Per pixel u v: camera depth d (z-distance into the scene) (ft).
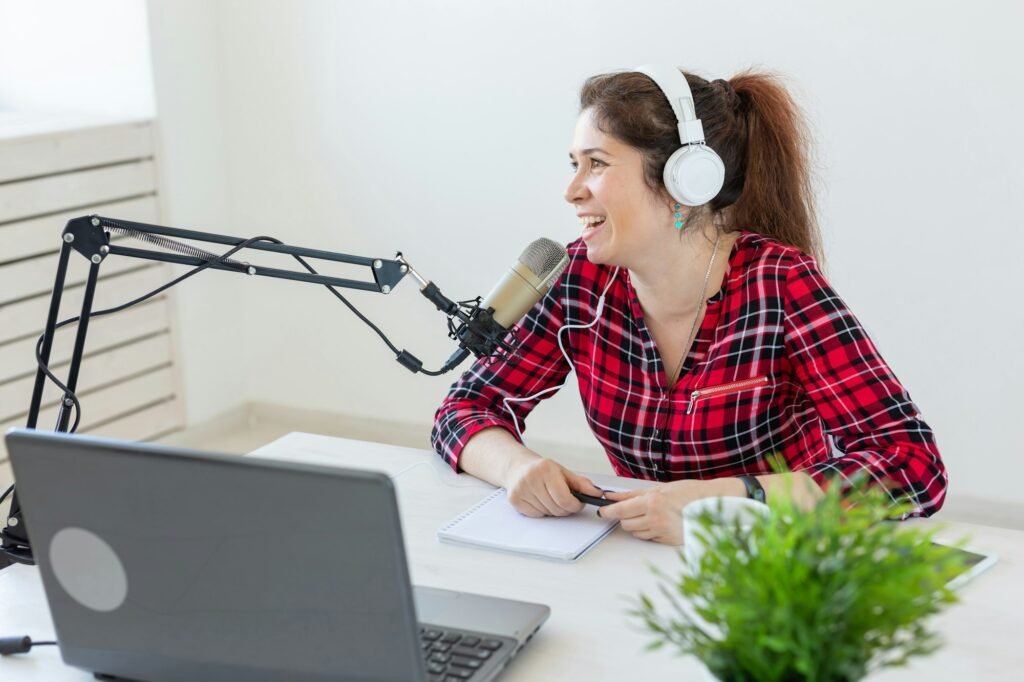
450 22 11.63
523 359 6.23
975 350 10.32
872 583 3.00
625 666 4.07
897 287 10.52
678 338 5.92
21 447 3.76
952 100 9.95
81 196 11.38
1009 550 4.91
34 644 4.33
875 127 10.27
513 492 5.33
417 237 12.37
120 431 12.15
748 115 5.90
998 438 10.38
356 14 12.01
